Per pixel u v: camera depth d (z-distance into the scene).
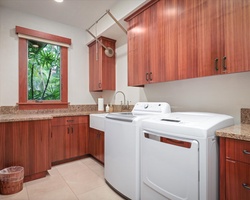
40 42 2.96
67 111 3.21
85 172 2.37
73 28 3.31
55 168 2.51
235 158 1.06
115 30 2.81
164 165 1.30
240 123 1.52
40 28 2.90
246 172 1.01
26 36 2.75
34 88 2.91
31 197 1.74
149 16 2.02
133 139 1.58
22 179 1.90
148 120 1.50
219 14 1.37
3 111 2.57
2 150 1.91
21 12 2.72
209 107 1.78
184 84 2.04
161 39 1.87
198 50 1.51
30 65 2.86
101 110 3.34
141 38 2.14
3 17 2.58
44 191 1.86
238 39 1.25
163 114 1.79
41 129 2.19
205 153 1.08
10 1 2.43
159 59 1.89
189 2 1.59
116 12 2.48
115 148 1.82
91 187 1.96
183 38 1.64
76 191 1.87
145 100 2.58
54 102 3.07
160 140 1.35
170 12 1.77
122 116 1.78
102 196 1.77
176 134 1.23
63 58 3.19
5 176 1.78
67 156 2.71
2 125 1.92
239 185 1.04
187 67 1.61
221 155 1.13
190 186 1.14
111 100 3.37
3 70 2.58
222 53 1.35
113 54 3.20
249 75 1.49
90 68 3.48
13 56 2.66
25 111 2.75
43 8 2.63
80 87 3.42
